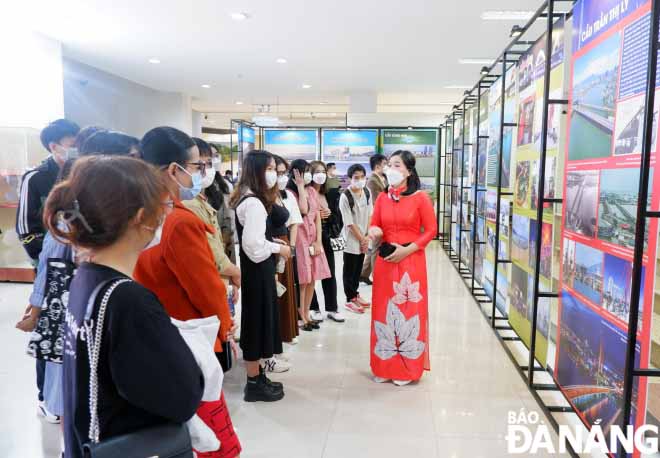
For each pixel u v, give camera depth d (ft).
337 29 18.94
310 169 12.71
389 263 9.16
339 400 8.70
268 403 8.57
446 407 8.43
